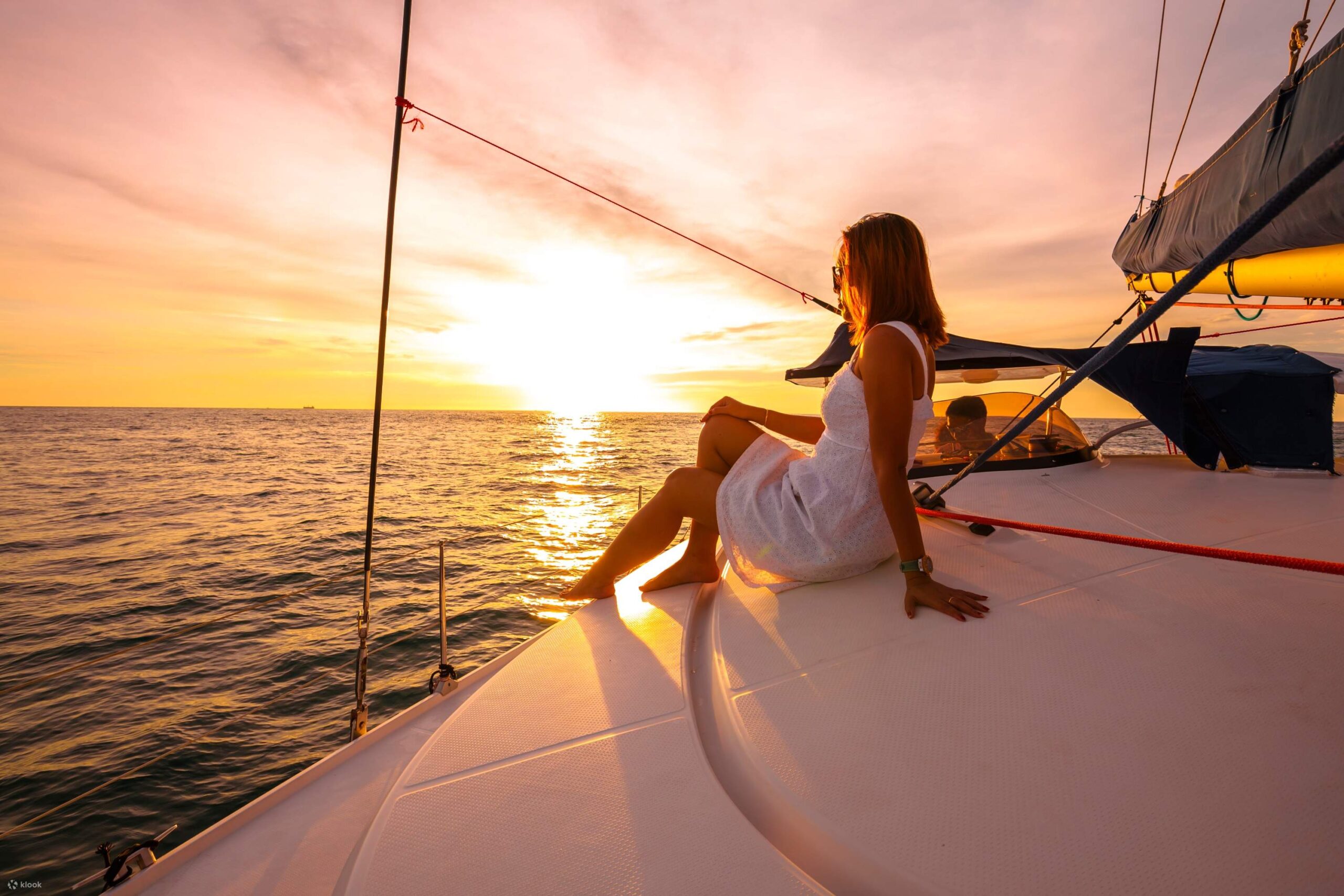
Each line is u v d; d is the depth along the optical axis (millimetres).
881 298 1467
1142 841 740
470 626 8883
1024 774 860
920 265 1465
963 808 816
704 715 1157
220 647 8258
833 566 1503
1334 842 709
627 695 1204
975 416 2617
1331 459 2402
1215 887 675
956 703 1017
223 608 10000
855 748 947
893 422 1333
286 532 16312
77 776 5516
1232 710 940
